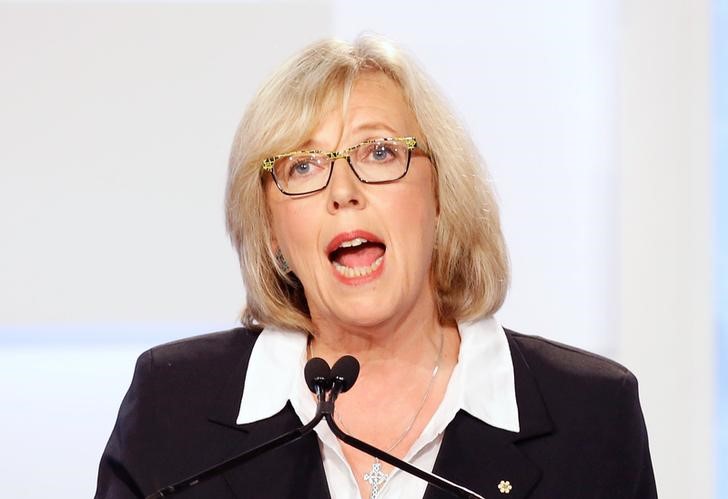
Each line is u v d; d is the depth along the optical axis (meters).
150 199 11.59
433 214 6.00
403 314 5.97
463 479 5.75
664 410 11.44
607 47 11.67
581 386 6.09
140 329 12.15
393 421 5.99
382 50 5.96
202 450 6.00
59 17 11.44
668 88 11.39
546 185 11.80
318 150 5.79
